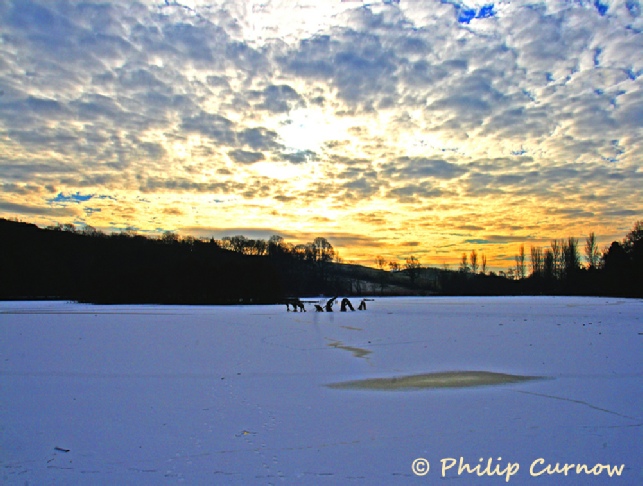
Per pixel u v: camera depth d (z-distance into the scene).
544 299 79.44
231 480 7.00
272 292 82.12
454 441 8.54
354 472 7.27
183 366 15.88
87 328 29.39
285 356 18.14
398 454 7.96
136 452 8.09
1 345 21.00
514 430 9.09
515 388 12.45
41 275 94.00
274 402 11.17
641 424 9.38
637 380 13.25
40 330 28.02
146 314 44.94
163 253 97.94
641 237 84.00
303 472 7.27
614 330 26.78
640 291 81.56
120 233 117.19
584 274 99.62
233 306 67.00
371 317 40.06
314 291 125.31
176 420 9.78
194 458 7.81
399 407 10.71
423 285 142.00
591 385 12.70
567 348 19.55
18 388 12.57
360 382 13.36
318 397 11.63
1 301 81.19
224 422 9.65
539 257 114.75
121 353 18.75
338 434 8.92
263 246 135.38
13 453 8.09
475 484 6.88
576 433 8.91
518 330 27.23
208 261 87.06
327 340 23.27
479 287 121.69
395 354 18.55
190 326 31.12
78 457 7.90
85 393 12.04
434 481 6.98
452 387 12.67
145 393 12.04
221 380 13.63
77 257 98.00
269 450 8.16
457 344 21.30
